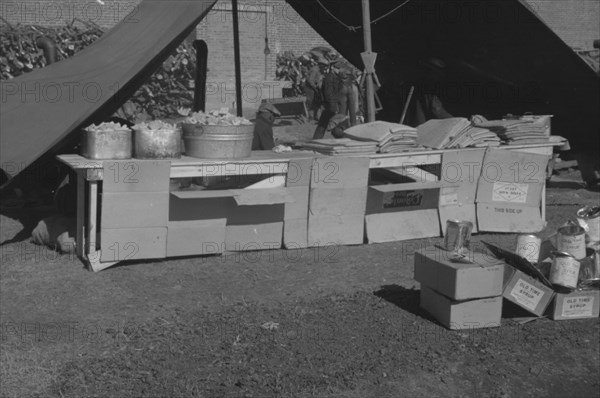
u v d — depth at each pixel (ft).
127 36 25.99
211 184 22.97
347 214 22.47
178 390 13.25
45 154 22.07
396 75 37.70
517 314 17.51
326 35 38.55
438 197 23.71
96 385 13.37
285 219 21.77
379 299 18.16
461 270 15.83
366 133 23.41
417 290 18.86
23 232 23.86
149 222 19.94
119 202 19.56
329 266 20.76
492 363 15.08
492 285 16.17
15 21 55.98
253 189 20.88
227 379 13.74
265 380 13.74
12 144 22.09
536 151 25.03
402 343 15.56
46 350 14.82
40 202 28.32
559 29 79.97
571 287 16.89
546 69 29.78
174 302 17.71
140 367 14.10
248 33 62.08
